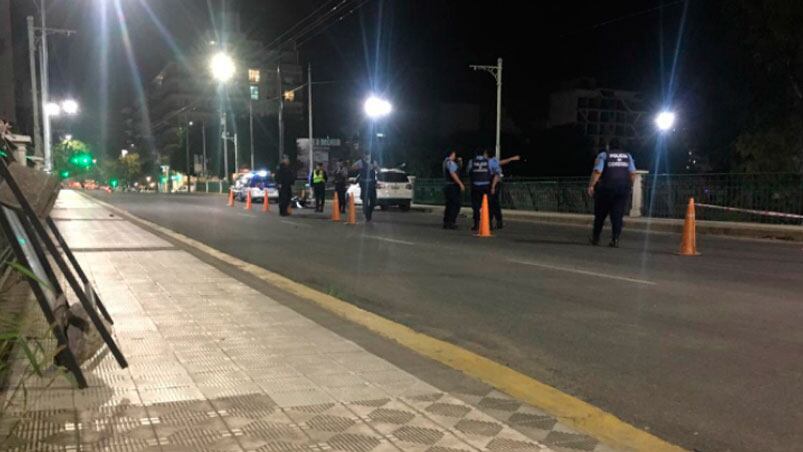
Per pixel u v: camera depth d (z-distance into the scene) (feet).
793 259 39.40
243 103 387.34
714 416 14.48
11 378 14.14
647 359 18.67
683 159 148.77
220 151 288.10
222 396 13.78
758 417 14.40
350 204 65.87
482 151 56.39
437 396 14.10
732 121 86.22
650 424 14.05
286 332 19.17
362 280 31.45
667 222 64.49
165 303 22.84
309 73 142.00
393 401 13.71
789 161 75.51
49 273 14.73
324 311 22.40
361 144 221.05
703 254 41.75
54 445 11.27
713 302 26.27
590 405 14.51
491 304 26.02
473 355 17.74
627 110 331.57
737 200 66.95
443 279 31.76
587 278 31.94
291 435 11.89
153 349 17.15
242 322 20.24
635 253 41.81
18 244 13.28
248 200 93.45
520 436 12.09
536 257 39.68
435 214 87.81
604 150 45.16
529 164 228.84
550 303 26.18
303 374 15.34
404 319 23.54
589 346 20.02
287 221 68.28
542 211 86.58
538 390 15.02
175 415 12.69
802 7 70.23
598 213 45.55
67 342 13.80
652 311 24.68
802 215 59.88
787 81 75.31
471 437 11.99
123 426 12.12
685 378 17.02
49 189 17.07
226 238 49.98
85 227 50.55
